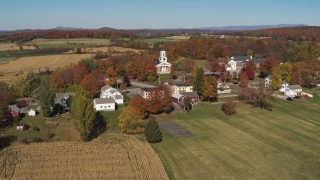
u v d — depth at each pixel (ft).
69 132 307.99
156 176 223.51
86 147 271.69
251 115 368.48
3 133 306.14
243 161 254.27
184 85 441.68
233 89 481.05
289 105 410.93
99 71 504.43
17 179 217.56
